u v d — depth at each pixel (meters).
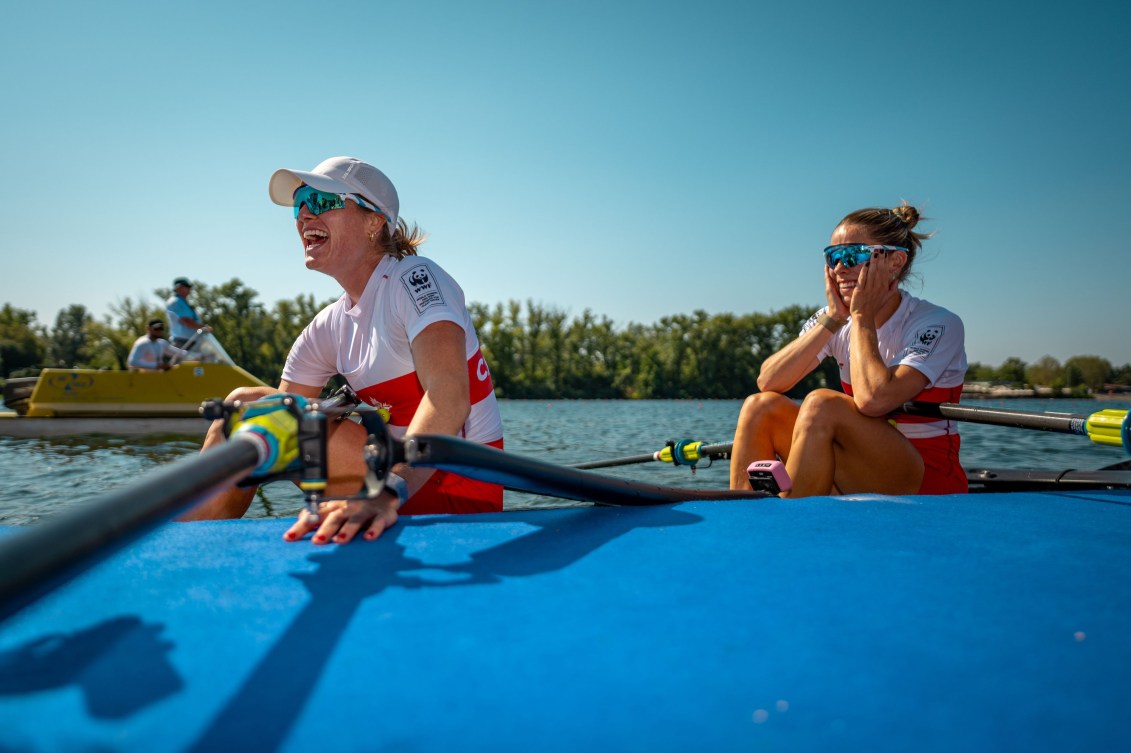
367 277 2.75
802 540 1.80
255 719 0.88
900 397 3.08
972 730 0.90
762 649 1.12
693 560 1.61
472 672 1.02
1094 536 1.90
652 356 104.31
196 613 1.24
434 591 1.37
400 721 0.89
